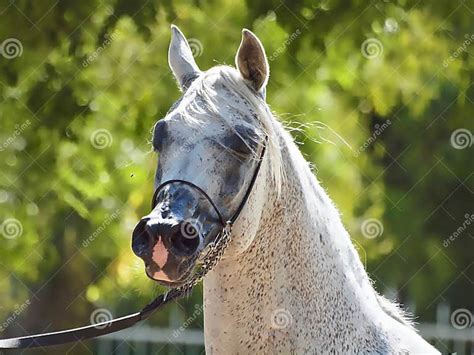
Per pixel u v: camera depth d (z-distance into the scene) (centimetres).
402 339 576
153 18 1176
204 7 1198
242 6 1203
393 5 1195
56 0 1193
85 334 588
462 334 1389
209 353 554
